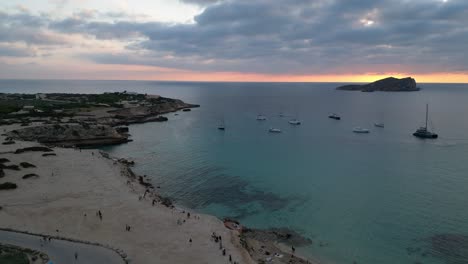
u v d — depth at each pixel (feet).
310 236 183.93
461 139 462.60
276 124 629.51
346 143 442.09
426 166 318.65
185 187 264.72
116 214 188.96
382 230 189.26
